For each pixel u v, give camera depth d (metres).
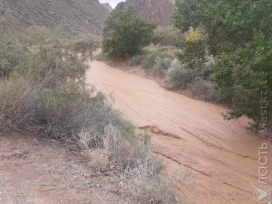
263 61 5.81
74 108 5.96
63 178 3.83
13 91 5.22
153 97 12.52
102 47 27.03
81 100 6.45
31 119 5.39
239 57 6.30
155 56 19.53
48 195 3.29
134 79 17.55
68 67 7.96
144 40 25.20
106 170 4.41
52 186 3.54
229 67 6.43
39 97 5.69
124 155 4.83
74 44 8.38
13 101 5.13
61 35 8.84
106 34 26.48
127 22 25.06
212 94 11.50
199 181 5.64
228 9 7.04
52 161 4.32
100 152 4.77
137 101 11.75
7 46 8.77
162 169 5.09
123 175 4.31
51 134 5.43
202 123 9.11
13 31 9.95
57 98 6.02
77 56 8.35
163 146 7.32
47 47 7.59
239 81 6.16
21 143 4.73
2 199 2.98
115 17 26.53
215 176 5.92
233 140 7.80
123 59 25.94
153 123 8.98
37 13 43.03
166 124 8.99
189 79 13.70
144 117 9.62
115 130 5.53
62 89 6.87
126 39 25.19
